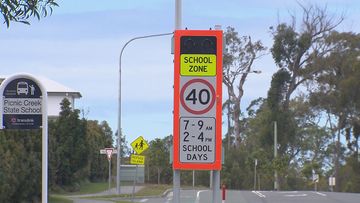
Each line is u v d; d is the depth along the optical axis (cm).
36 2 1165
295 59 12675
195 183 12838
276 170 12175
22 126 1848
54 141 5634
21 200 4366
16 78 1845
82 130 7119
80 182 7931
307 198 6150
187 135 1970
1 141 4044
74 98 11519
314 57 12550
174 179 1997
